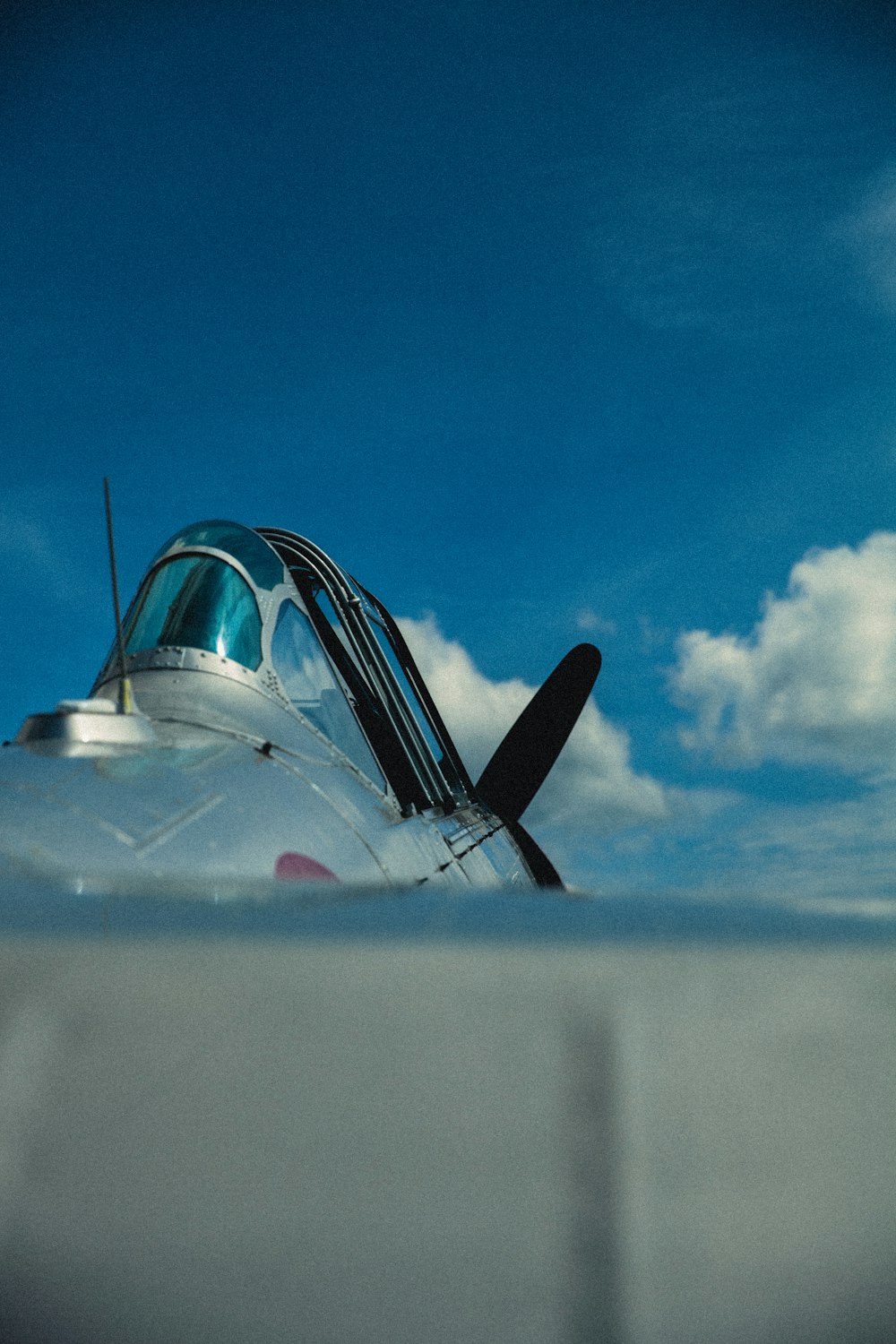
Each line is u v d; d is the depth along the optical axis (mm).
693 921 1348
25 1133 1083
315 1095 1074
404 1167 1062
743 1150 1070
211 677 4523
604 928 1272
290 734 4492
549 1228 1057
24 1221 1082
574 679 10016
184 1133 1079
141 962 1135
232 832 3072
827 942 1196
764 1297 1074
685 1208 1071
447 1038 1091
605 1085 1075
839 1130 1085
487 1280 1071
